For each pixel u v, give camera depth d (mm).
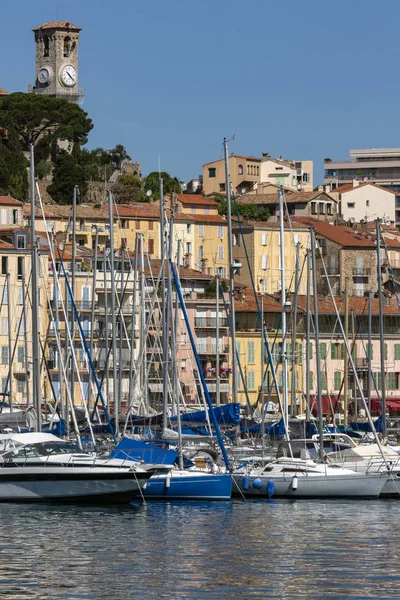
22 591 130625
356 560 146875
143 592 130500
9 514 179000
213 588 132375
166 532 165500
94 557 147500
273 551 152500
